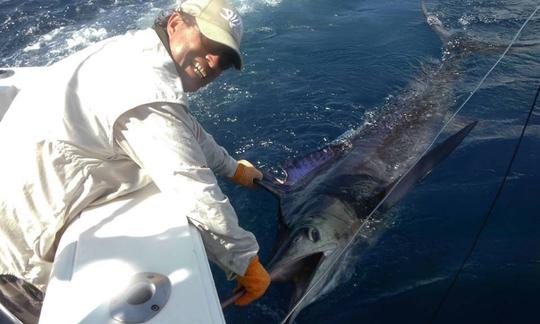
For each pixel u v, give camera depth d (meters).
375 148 4.14
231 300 2.02
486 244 3.06
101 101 1.71
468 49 5.85
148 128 1.66
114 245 1.78
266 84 5.36
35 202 1.87
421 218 3.31
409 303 2.69
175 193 1.71
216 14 1.82
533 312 2.57
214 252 1.93
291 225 3.10
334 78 5.46
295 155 4.10
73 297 1.58
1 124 1.97
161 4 7.82
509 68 5.36
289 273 2.80
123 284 1.62
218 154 2.61
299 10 7.61
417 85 5.24
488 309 2.62
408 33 6.62
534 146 3.95
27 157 1.82
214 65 1.89
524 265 2.88
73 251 1.77
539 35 6.15
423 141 4.31
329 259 2.93
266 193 3.56
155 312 1.53
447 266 2.93
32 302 1.91
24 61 6.17
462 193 3.52
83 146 1.81
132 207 1.98
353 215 3.29
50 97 1.80
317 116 4.70
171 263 1.70
